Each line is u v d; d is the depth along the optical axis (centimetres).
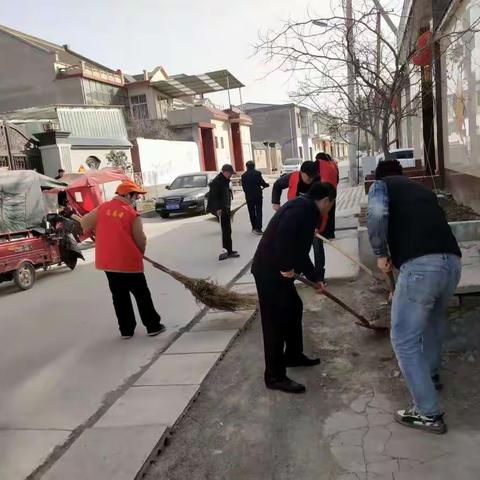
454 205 784
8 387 445
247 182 1174
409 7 816
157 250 1098
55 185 1025
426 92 822
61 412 390
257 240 1105
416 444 301
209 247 1075
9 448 342
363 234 637
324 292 420
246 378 417
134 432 338
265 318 384
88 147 2084
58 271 1013
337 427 330
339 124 844
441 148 956
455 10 704
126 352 507
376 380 387
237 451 318
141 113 3644
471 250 519
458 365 392
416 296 304
